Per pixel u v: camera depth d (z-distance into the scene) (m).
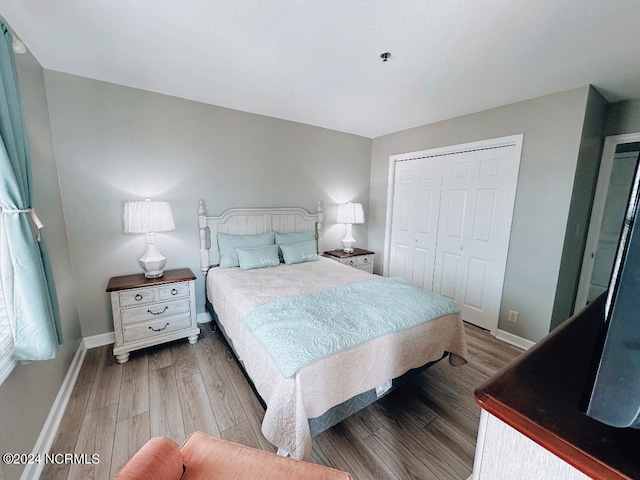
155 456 0.83
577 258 2.74
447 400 1.89
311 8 1.42
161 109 2.58
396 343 1.59
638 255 0.40
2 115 1.19
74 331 2.21
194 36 1.67
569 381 0.63
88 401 1.80
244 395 1.88
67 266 2.19
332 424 1.42
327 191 3.86
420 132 3.54
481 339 2.81
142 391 1.90
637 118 2.49
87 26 1.58
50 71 2.09
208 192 2.92
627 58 1.82
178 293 2.44
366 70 2.06
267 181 3.30
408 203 3.81
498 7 1.38
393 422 1.69
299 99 2.67
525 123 2.56
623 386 0.42
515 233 2.71
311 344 1.34
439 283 3.48
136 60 1.97
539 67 1.96
